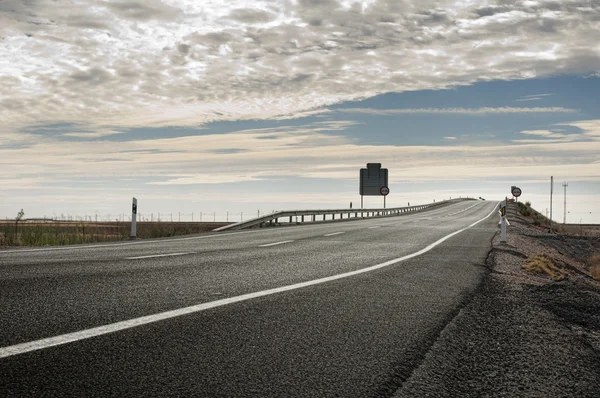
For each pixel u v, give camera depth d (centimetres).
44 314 576
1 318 552
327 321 596
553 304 842
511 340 577
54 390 355
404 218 4659
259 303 681
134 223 1981
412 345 514
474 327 617
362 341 519
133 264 1048
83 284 780
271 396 365
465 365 473
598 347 593
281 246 1593
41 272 894
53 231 2141
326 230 2548
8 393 346
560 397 419
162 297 700
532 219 6562
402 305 710
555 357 528
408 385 406
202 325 553
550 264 1555
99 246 1509
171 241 1777
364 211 5116
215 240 1838
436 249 1591
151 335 505
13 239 1892
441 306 718
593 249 3478
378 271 1049
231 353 459
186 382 382
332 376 412
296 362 442
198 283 830
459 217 5022
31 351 439
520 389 428
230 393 365
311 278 925
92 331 510
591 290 1192
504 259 1463
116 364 415
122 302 657
